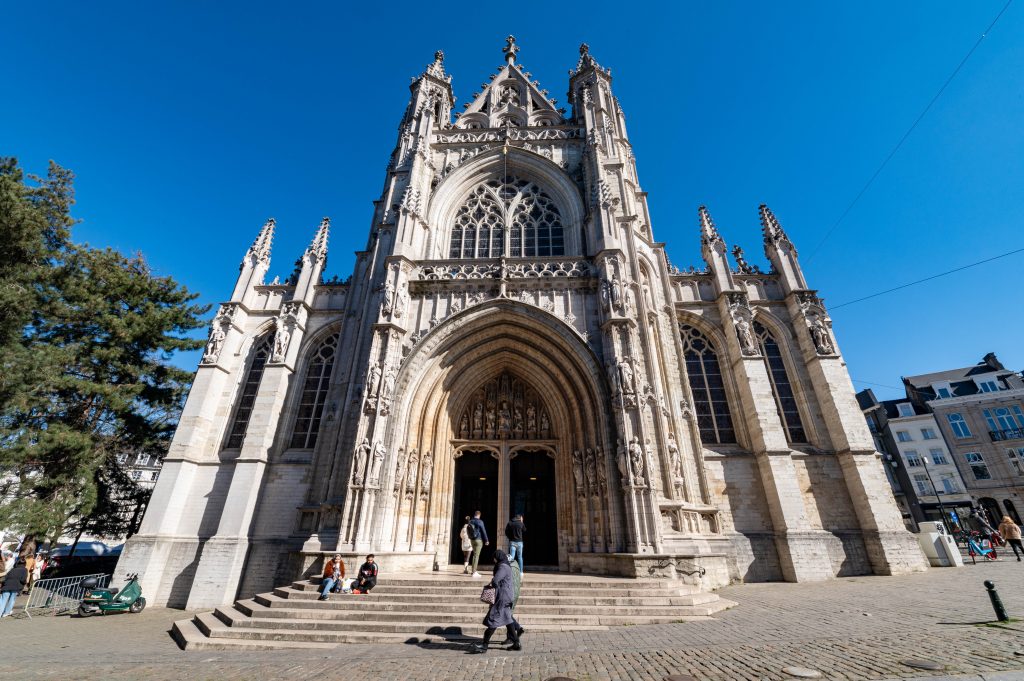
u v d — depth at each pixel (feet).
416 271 79.56
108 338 88.79
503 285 74.43
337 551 56.34
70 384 77.30
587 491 63.26
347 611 42.42
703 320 86.79
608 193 81.35
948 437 179.93
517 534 47.42
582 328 71.10
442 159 101.40
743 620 37.32
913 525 166.20
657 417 64.95
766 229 95.81
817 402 78.69
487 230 93.09
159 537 71.05
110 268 93.91
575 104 113.60
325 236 99.50
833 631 30.81
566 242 88.63
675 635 33.14
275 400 80.69
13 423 75.46
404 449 65.21
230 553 67.77
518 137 104.47
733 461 74.13
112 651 38.19
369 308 79.10
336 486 66.28
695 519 62.69
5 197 69.87
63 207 88.12
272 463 77.77
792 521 67.10
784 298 88.17
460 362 74.79
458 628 37.60
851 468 71.05
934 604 37.96
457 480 74.33
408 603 43.39
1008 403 175.01
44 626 52.85
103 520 90.53
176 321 96.22
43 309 78.89
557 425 72.79
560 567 64.03
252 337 90.89
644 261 84.02
